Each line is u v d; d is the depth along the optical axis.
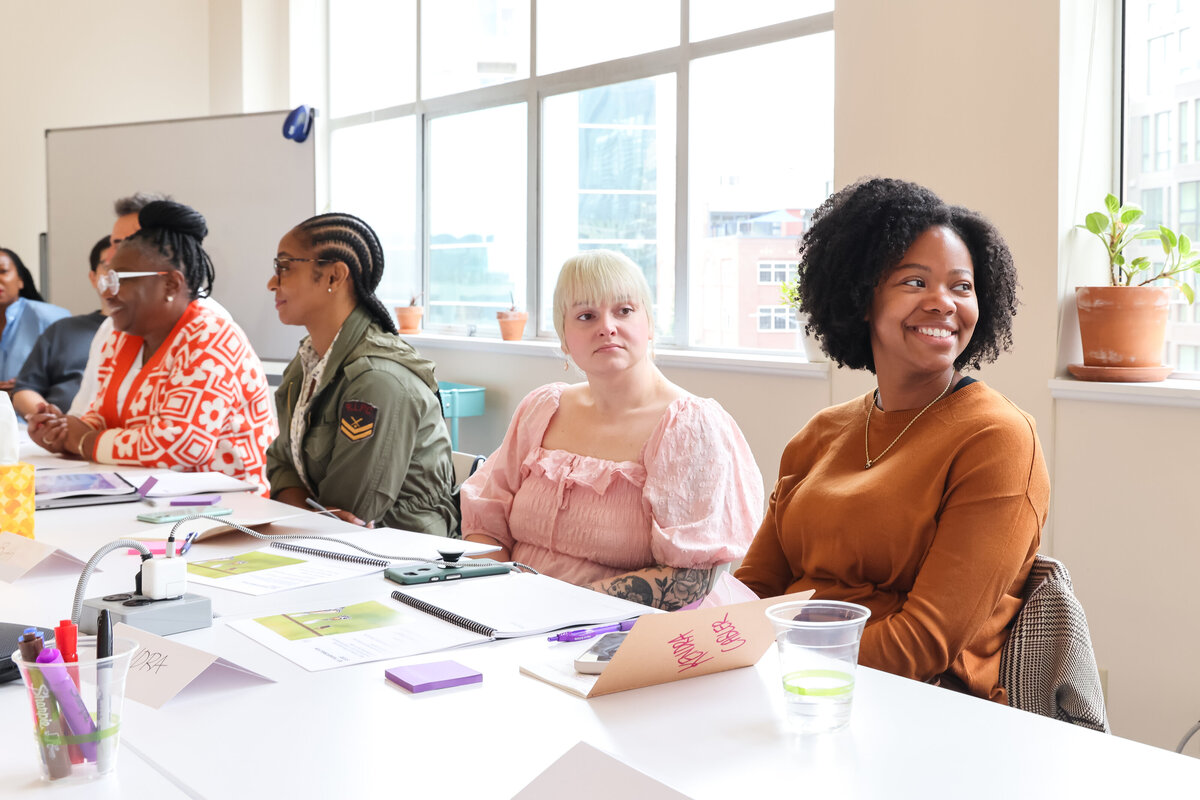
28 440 3.18
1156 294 2.57
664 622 1.04
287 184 4.78
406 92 5.51
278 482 2.54
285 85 5.84
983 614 1.34
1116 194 2.80
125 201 3.81
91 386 3.35
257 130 4.83
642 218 4.30
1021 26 2.72
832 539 1.50
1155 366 2.60
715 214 3.96
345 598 1.45
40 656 0.87
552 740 0.94
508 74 4.91
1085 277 2.76
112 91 5.70
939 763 0.89
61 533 1.89
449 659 1.18
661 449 1.86
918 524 1.41
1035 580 1.42
